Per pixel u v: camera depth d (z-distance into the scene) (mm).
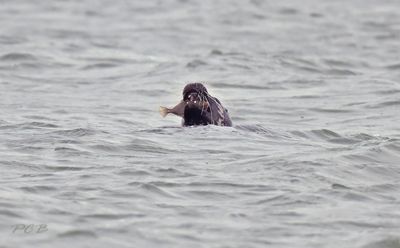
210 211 17375
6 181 18828
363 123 27844
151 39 48344
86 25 53719
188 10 60438
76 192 18156
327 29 52719
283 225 16812
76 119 27172
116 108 29953
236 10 60094
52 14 58188
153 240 15852
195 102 23938
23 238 15562
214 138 22891
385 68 40000
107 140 22609
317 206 17859
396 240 16281
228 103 31578
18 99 31094
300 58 41031
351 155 21547
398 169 20750
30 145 22125
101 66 39625
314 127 26781
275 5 62875
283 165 20391
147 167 20031
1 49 42406
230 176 19516
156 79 36375
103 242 15617
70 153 21297
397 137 24562
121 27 53125
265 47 45906
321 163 20609
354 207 17891
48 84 34969
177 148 21875
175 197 18109
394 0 66125
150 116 28562
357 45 46781
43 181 18875
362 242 16172
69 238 15688
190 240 15938
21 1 63594
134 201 17750
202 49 45125
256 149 22031
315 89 34562
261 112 29953
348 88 34625
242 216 17172
